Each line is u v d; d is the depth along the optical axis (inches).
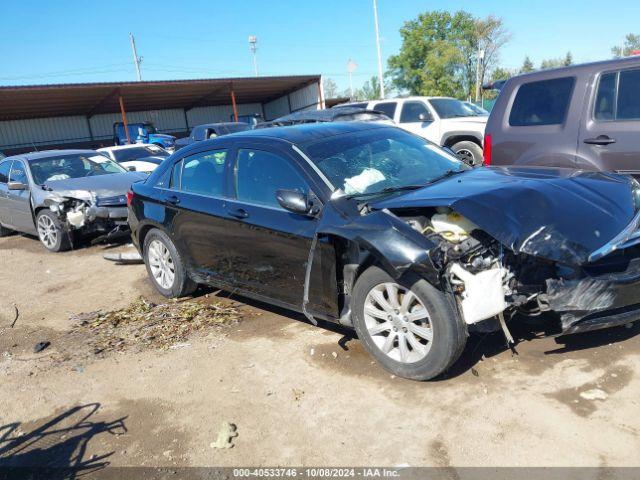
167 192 211.6
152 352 175.9
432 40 2089.1
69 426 138.8
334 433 123.0
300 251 158.1
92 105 1230.3
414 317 134.6
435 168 177.6
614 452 106.3
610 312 129.5
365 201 149.6
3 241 403.9
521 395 127.7
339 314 153.3
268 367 156.6
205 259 198.5
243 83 1307.8
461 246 130.2
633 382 127.6
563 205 133.6
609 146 212.7
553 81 230.1
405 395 133.9
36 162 367.6
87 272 287.3
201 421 134.1
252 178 177.2
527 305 137.4
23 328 212.8
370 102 529.3
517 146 240.4
